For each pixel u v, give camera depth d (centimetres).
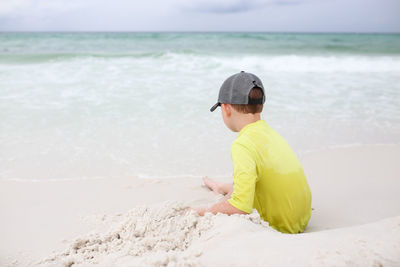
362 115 618
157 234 196
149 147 455
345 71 1203
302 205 213
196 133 511
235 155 195
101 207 295
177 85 865
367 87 890
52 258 198
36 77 940
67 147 450
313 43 2939
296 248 132
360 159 418
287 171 200
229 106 207
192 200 308
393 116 613
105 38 3628
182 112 620
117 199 312
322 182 352
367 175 368
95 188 338
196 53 1590
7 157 413
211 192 329
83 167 391
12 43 2731
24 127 523
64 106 645
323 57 1533
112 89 805
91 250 197
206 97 735
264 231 166
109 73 1035
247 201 189
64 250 205
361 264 113
